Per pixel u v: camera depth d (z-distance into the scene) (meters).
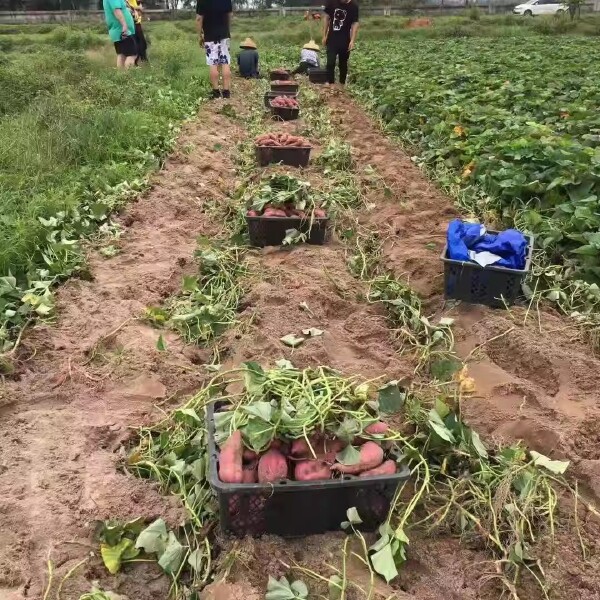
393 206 6.66
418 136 9.26
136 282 4.96
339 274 5.17
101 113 8.83
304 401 2.79
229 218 6.46
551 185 6.02
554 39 27.94
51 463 3.14
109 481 3.04
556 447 3.31
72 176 7.00
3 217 5.61
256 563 2.63
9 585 2.54
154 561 2.68
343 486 2.66
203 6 11.98
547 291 4.81
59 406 3.62
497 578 2.64
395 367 3.97
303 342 4.11
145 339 4.21
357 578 2.61
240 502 2.66
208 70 15.98
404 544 2.69
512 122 8.68
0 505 2.86
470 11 39.00
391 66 16.78
